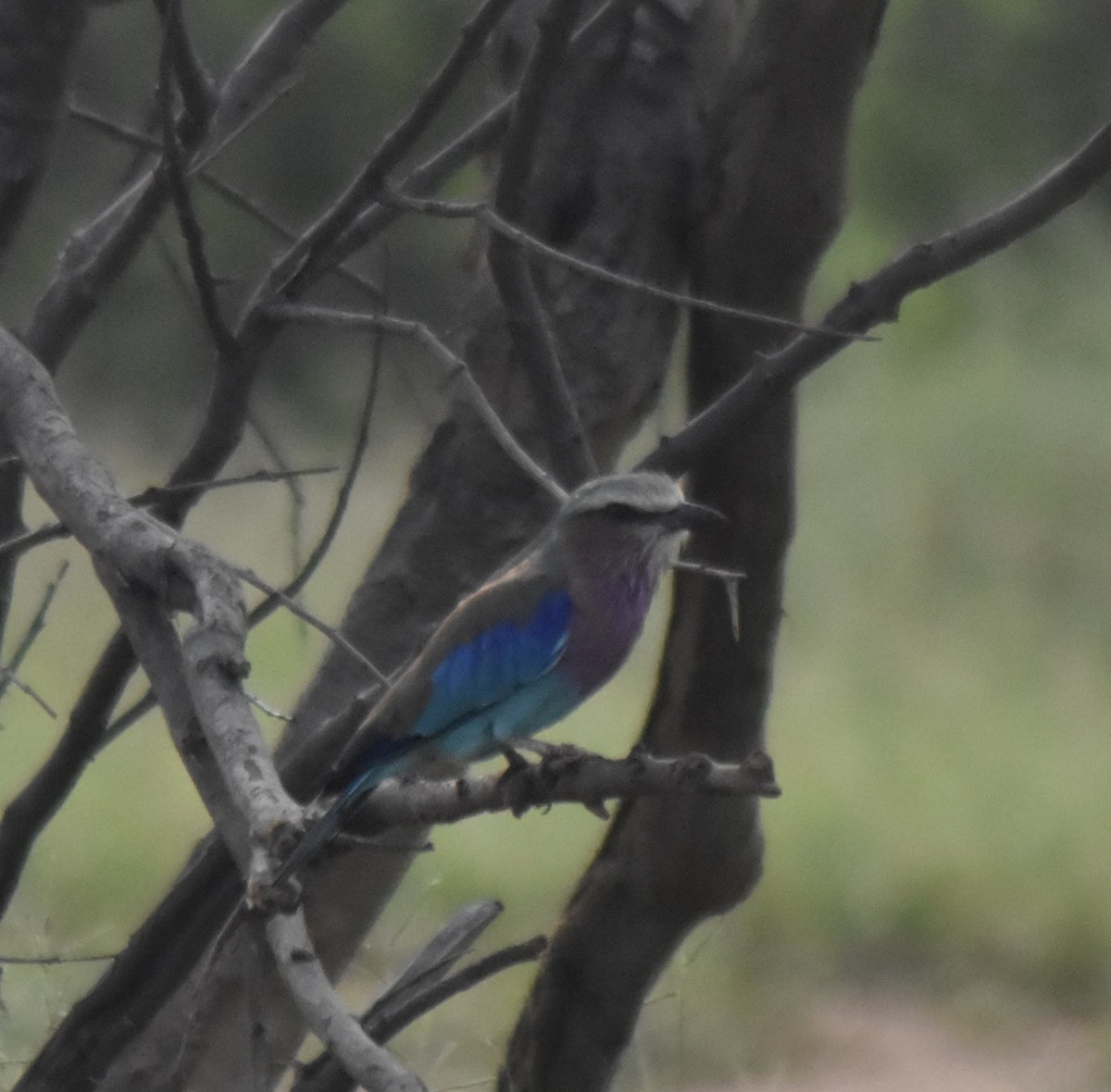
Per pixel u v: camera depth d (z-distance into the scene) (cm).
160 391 3941
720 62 1089
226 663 647
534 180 1079
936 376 4250
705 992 2211
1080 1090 2019
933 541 3825
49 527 866
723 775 632
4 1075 1159
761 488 1002
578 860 2489
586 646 966
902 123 3625
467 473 1065
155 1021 1015
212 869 895
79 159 3084
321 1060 888
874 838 2553
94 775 2627
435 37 3316
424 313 2848
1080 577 3731
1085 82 3781
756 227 1005
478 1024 1802
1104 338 4294
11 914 1956
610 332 1070
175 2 825
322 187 3216
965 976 2325
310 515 3503
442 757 946
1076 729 2988
